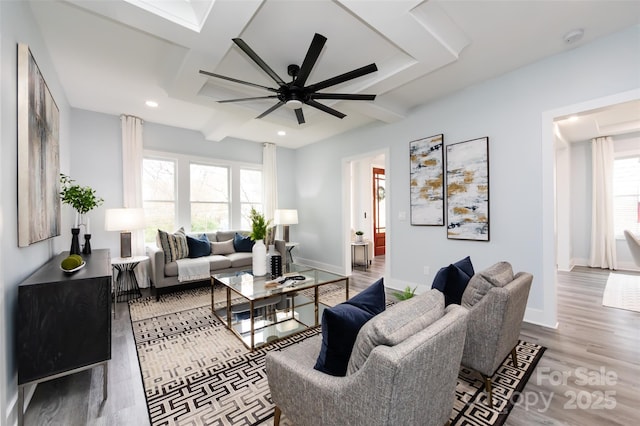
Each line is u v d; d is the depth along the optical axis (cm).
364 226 725
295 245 567
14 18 160
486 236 313
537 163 277
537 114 276
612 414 157
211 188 530
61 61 267
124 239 361
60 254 271
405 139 400
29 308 151
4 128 142
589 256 570
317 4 198
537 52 259
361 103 343
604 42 237
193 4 198
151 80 307
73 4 172
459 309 126
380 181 778
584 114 255
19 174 159
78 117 389
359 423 95
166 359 220
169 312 323
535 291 281
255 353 229
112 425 152
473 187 323
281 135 534
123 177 418
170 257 399
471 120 326
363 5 180
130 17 186
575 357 216
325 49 254
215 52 230
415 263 391
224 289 420
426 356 97
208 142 516
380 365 87
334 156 535
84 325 164
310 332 266
